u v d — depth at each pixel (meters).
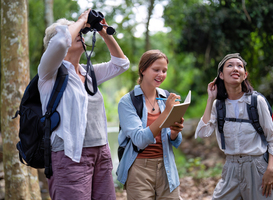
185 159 7.68
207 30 6.26
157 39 11.00
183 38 6.80
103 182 2.23
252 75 6.22
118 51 2.42
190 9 6.54
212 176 5.52
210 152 7.80
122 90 18.97
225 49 6.15
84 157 2.03
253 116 2.36
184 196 4.66
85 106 2.03
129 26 9.67
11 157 3.17
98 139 2.12
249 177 2.37
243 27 6.00
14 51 3.19
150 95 2.43
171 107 2.09
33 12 8.40
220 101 2.53
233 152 2.42
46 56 1.85
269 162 2.31
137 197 2.30
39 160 2.00
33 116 1.98
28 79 3.32
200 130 2.54
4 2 3.20
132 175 2.33
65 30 1.85
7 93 3.19
